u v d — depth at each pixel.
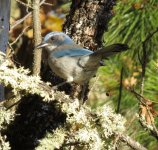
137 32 12.05
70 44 10.48
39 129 9.98
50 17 15.80
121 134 8.85
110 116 8.74
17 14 18.22
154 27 11.97
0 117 8.24
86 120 8.57
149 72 11.70
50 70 10.64
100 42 10.74
